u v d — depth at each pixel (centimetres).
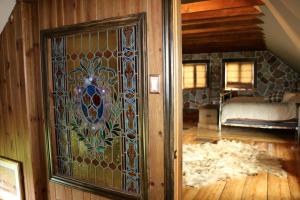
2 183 297
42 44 250
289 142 539
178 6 189
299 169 388
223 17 425
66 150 258
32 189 270
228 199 301
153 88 194
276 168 389
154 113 196
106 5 211
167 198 195
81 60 237
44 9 247
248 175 369
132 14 197
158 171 199
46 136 260
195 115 884
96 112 233
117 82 217
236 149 485
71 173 258
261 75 864
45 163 271
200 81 949
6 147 291
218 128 678
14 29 258
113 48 216
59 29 237
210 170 385
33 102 262
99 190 233
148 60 194
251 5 331
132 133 215
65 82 249
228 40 675
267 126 596
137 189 217
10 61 268
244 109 614
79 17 227
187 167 397
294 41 412
